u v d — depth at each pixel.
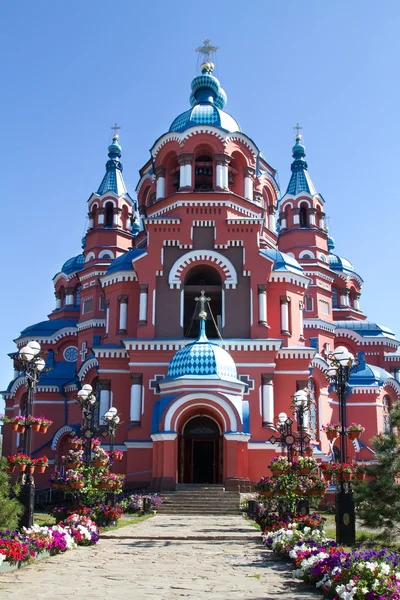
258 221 43.16
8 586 13.08
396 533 19.23
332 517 30.06
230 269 42.81
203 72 51.34
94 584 13.43
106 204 59.53
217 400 36.25
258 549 19.20
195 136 45.12
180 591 12.80
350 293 67.12
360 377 52.38
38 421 20.16
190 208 43.72
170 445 35.78
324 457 41.78
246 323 42.00
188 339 41.00
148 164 51.69
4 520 16.70
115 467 40.03
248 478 36.84
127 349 41.00
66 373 54.41
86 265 58.19
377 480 19.45
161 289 42.72
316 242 59.00
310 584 13.71
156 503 31.95
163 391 37.78
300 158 62.88
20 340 59.84
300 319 44.84
